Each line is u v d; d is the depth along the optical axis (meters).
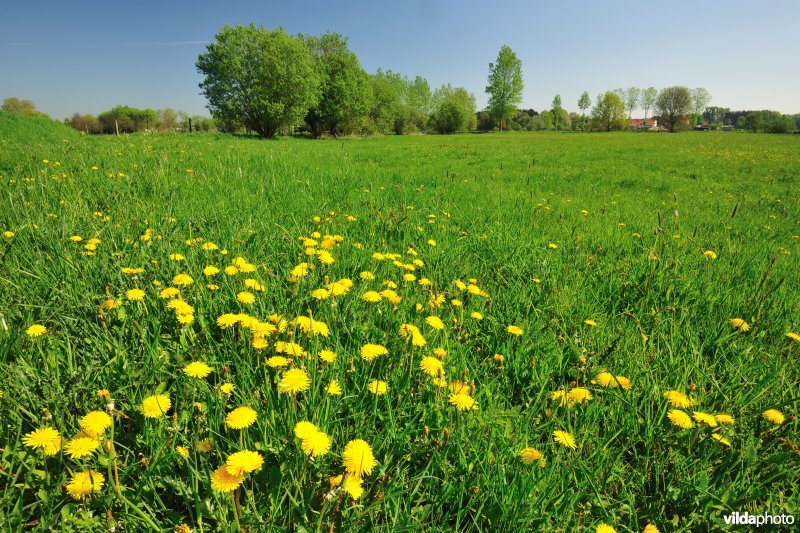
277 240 3.56
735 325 2.63
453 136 57.91
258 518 1.27
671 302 3.12
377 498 1.43
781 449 1.77
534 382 2.14
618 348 2.42
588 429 1.81
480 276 3.44
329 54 53.41
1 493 1.32
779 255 4.59
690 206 7.89
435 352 2.07
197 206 4.48
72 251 2.92
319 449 1.28
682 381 2.11
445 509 1.51
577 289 3.27
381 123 65.31
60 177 5.36
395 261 3.05
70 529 1.22
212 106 43.81
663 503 1.56
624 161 17.20
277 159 9.23
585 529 1.42
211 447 1.49
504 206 6.24
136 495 1.33
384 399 1.86
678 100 100.88
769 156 20.22
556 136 55.66
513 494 1.46
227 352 2.08
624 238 4.73
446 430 1.62
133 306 2.29
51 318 2.21
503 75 81.19
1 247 2.82
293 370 1.61
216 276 2.79
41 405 1.58
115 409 1.65
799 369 2.32
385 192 6.65
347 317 2.42
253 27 42.22
